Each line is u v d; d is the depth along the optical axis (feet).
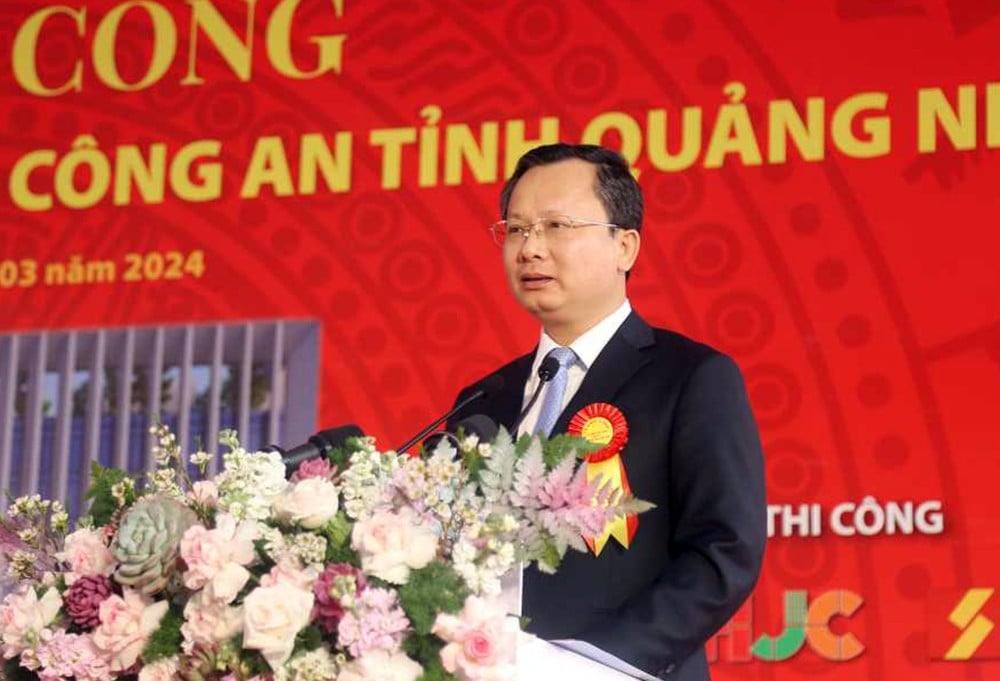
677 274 18.93
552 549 7.98
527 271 11.18
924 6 18.86
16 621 8.31
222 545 7.89
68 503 20.22
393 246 20.12
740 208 18.94
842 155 18.78
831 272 18.53
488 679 7.60
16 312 20.94
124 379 20.47
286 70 20.98
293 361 20.08
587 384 10.99
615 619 9.57
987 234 18.20
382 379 19.79
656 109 19.49
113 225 20.99
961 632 17.37
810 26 19.17
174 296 20.62
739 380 10.79
